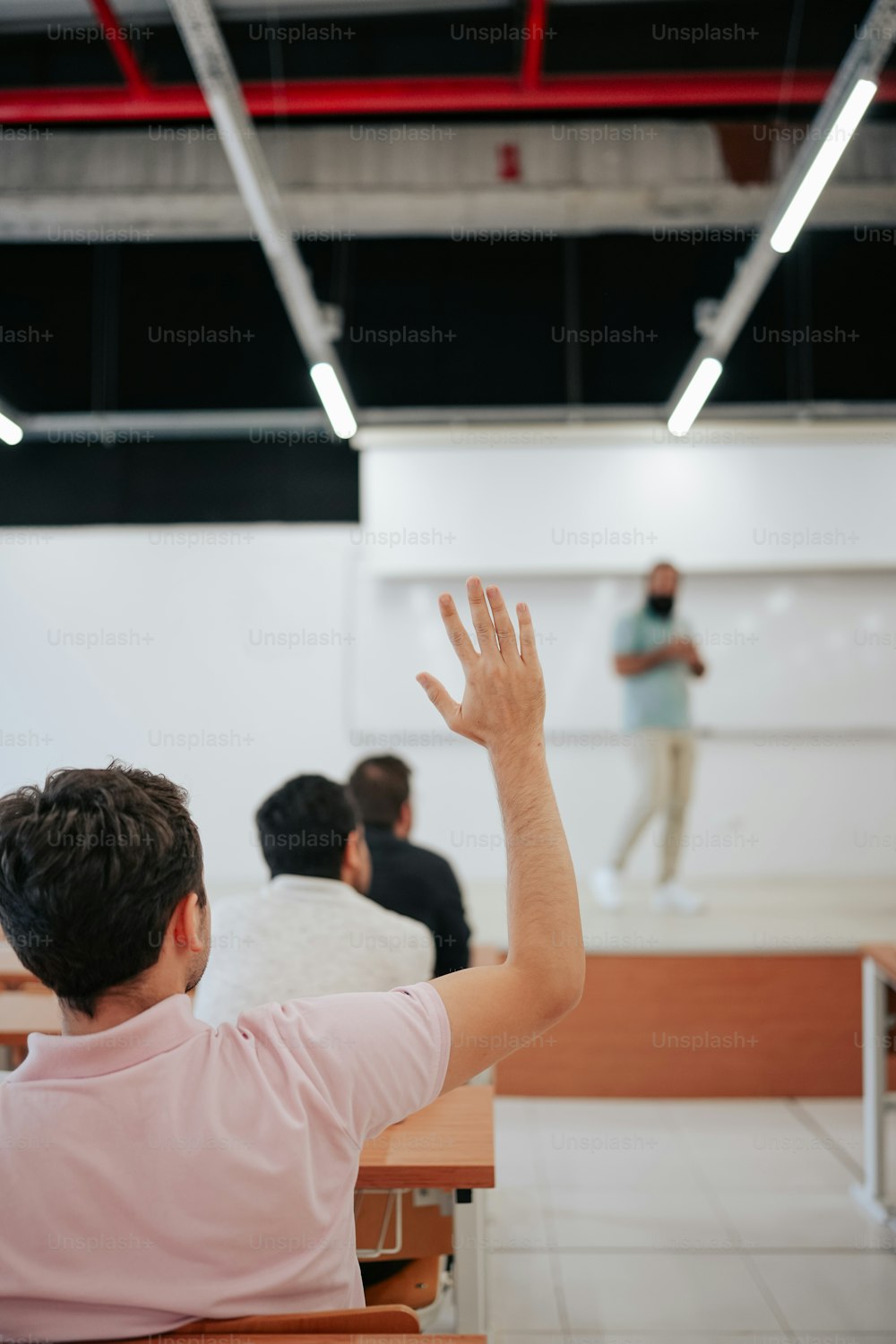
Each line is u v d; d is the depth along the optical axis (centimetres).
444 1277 179
